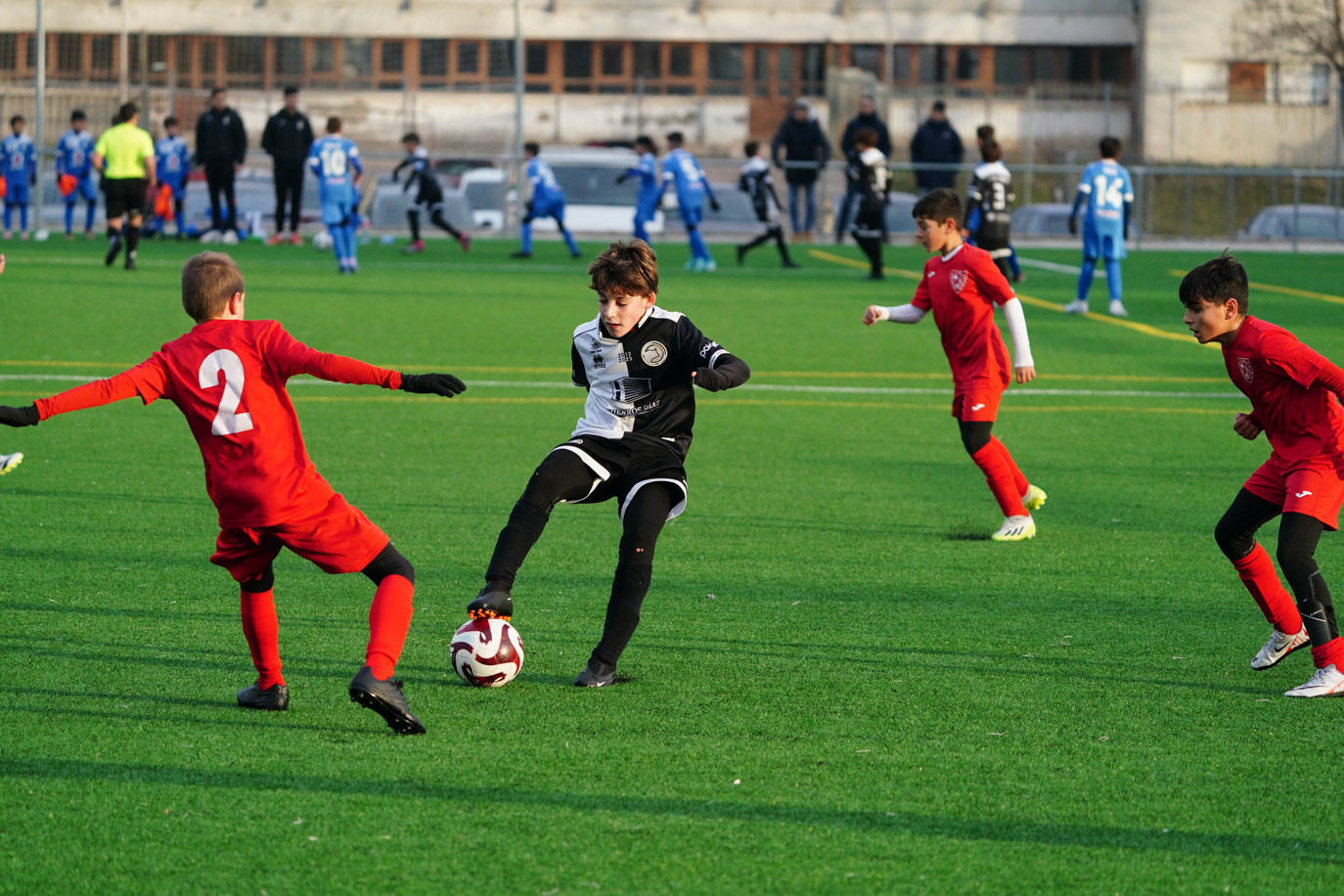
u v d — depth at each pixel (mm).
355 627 15148
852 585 17500
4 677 13305
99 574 17125
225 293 11914
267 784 10820
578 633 15195
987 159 52031
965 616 16156
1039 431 29062
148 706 12586
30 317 40844
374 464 24562
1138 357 39281
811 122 81250
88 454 24719
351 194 56781
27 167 70688
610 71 134250
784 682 13617
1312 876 9547
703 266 63094
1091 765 11523
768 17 133750
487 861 9539
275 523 11633
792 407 31484
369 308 45438
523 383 33500
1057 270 66875
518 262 65125
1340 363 37812
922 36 133375
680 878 9320
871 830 10133
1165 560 19125
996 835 10094
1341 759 11766
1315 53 117438
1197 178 105062
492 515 20922
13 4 121188
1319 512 13406
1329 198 100250
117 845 9719
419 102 128125
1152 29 125125
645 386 13430
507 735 12008
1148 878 9469
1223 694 13477
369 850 9672
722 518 21141
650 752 11625
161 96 113125
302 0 129500
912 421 30047
